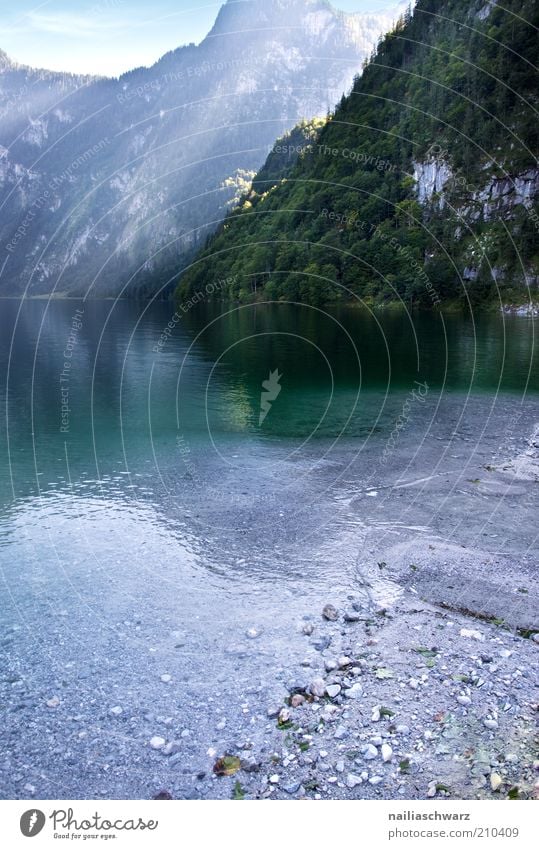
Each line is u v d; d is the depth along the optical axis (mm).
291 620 6594
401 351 30375
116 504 10094
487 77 99938
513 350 30875
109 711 5195
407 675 5625
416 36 122812
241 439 13930
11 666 5820
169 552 8289
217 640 6230
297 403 17797
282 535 8797
